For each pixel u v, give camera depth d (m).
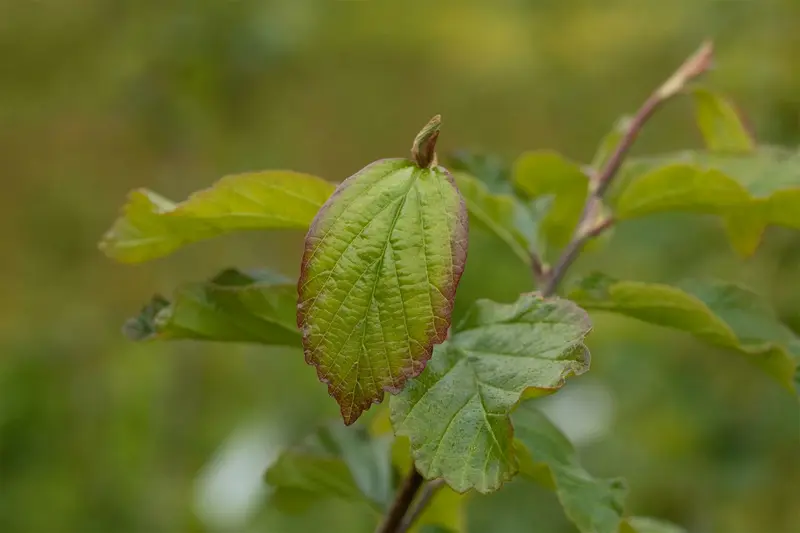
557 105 2.88
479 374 0.57
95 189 2.52
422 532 0.69
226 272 0.64
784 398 1.75
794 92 1.65
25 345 2.24
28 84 2.12
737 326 0.65
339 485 0.69
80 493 1.91
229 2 1.88
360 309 0.56
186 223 0.61
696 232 1.88
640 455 1.88
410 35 3.12
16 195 2.54
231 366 2.29
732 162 0.67
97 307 2.42
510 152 2.91
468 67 3.15
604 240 0.71
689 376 1.92
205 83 1.93
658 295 0.62
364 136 3.12
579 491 0.61
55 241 2.53
